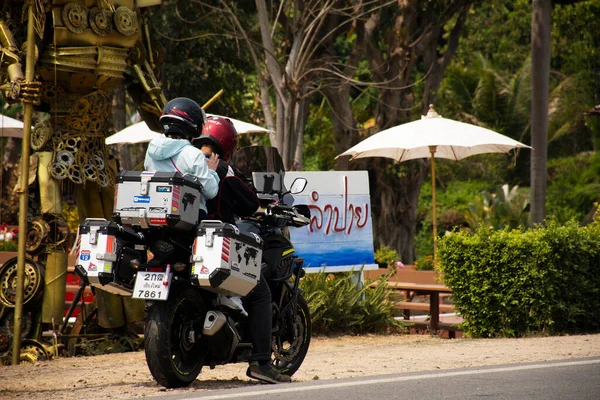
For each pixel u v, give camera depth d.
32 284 30.44
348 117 75.19
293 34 54.41
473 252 33.62
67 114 31.02
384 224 79.44
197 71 76.12
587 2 119.62
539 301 32.59
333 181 36.81
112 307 32.22
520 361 23.89
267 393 17.69
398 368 23.11
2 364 30.23
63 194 32.72
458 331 39.00
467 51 142.25
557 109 122.81
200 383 20.17
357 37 72.38
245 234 18.75
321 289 36.03
